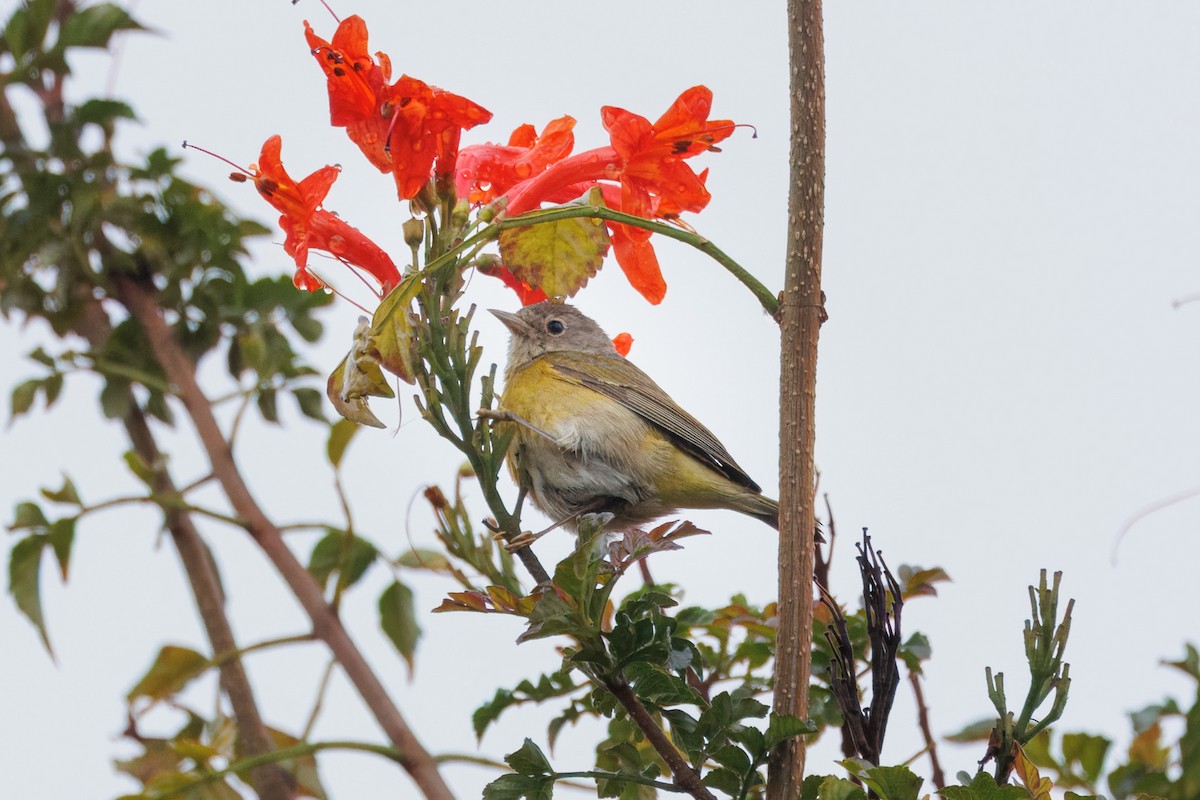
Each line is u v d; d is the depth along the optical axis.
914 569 8.73
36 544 9.87
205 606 10.23
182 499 9.92
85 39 11.71
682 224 8.34
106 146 11.83
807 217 7.45
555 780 7.08
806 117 7.49
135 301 11.38
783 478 7.32
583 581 6.86
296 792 9.50
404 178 7.52
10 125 11.82
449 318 7.81
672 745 7.18
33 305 11.51
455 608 7.34
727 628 8.78
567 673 8.04
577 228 8.26
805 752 7.18
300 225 8.02
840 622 7.48
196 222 11.55
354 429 9.51
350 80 7.61
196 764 8.91
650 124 7.91
